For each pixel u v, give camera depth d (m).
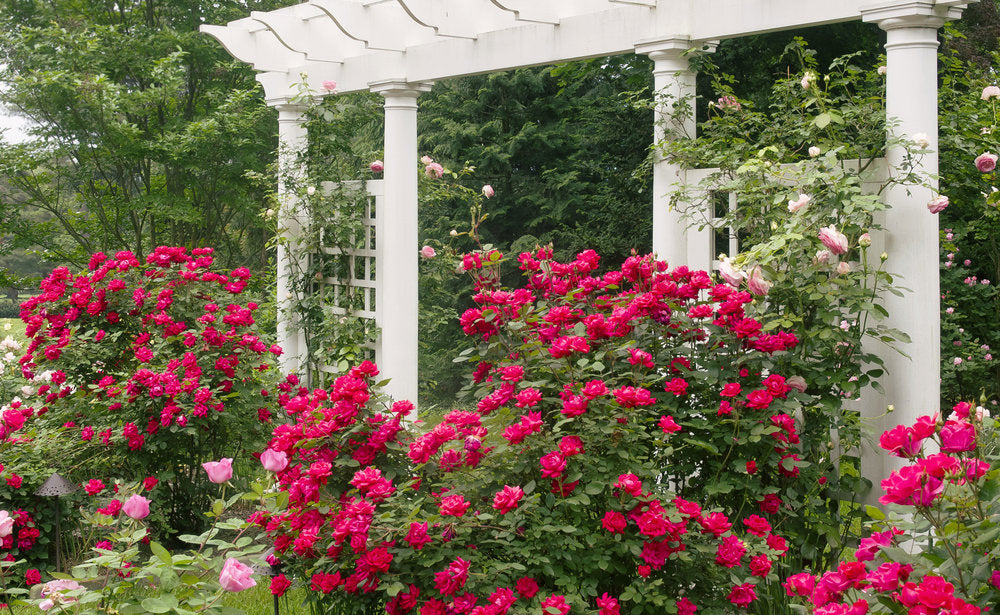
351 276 6.20
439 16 5.11
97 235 11.59
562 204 12.89
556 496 2.69
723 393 3.01
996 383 6.63
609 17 4.77
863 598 1.72
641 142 11.18
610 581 2.83
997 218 6.00
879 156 3.90
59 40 10.42
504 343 3.21
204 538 2.24
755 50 10.00
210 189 11.73
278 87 6.69
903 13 3.58
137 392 4.42
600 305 3.40
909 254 3.73
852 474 3.90
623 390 2.70
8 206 11.12
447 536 2.56
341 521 2.54
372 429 2.85
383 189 5.95
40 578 3.92
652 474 2.82
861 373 3.81
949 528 1.72
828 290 3.46
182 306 4.98
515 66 5.20
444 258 7.31
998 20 9.48
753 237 4.04
